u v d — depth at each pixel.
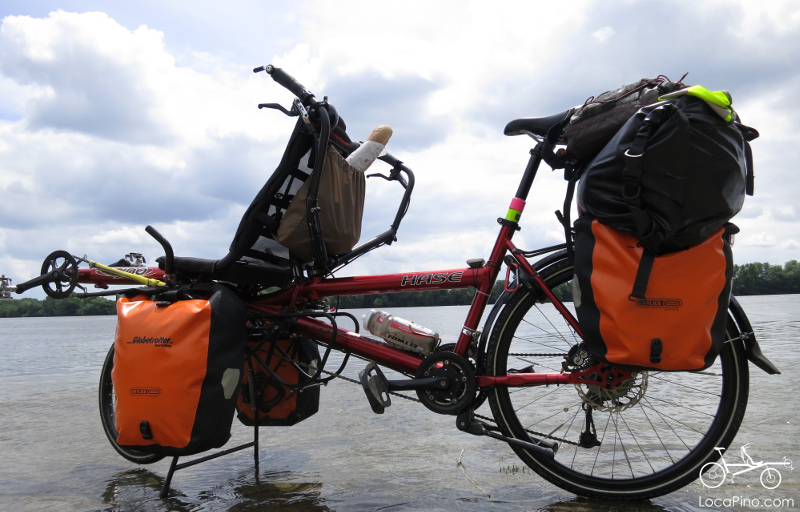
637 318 1.58
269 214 2.07
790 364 4.47
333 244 2.10
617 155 1.56
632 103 1.66
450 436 2.67
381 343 2.11
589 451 2.21
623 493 1.84
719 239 1.59
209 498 1.91
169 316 1.84
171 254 2.04
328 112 1.92
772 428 2.49
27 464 2.38
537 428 2.50
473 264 2.05
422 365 1.98
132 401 1.81
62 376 5.45
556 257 1.99
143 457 2.22
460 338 2.05
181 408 1.78
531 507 1.77
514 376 1.94
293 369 2.34
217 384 1.81
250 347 2.19
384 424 2.95
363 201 2.26
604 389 1.87
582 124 1.74
